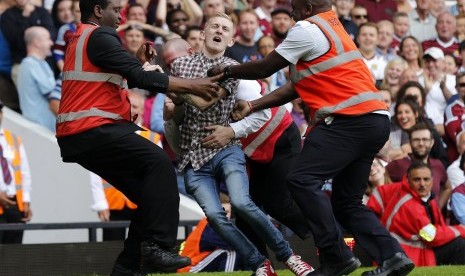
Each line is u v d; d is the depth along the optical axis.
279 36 43.66
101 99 21.62
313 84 21.92
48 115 39.00
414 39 45.41
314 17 22.06
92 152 21.70
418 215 31.64
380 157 37.66
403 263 22.11
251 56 41.00
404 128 38.62
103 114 21.58
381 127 21.95
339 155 21.81
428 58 45.00
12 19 39.31
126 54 21.52
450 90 44.38
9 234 32.47
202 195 23.08
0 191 33.41
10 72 39.59
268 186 24.77
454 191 36.62
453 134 41.09
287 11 43.62
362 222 22.45
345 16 46.81
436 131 38.84
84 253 31.53
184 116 23.42
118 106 21.81
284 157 24.61
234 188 22.83
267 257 24.69
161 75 21.81
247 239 23.09
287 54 21.72
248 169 24.81
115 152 21.73
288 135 24.58
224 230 22.95
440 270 26.19
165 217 21.97
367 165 22.50
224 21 23.31
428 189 32.00
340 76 21.80
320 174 21.81
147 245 22.02
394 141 38.72
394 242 22.31
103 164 21.95
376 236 22.36
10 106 39.62
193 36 39.12
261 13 45.34
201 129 23.23
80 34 21.70
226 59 23.36
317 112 21.92
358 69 22.00
